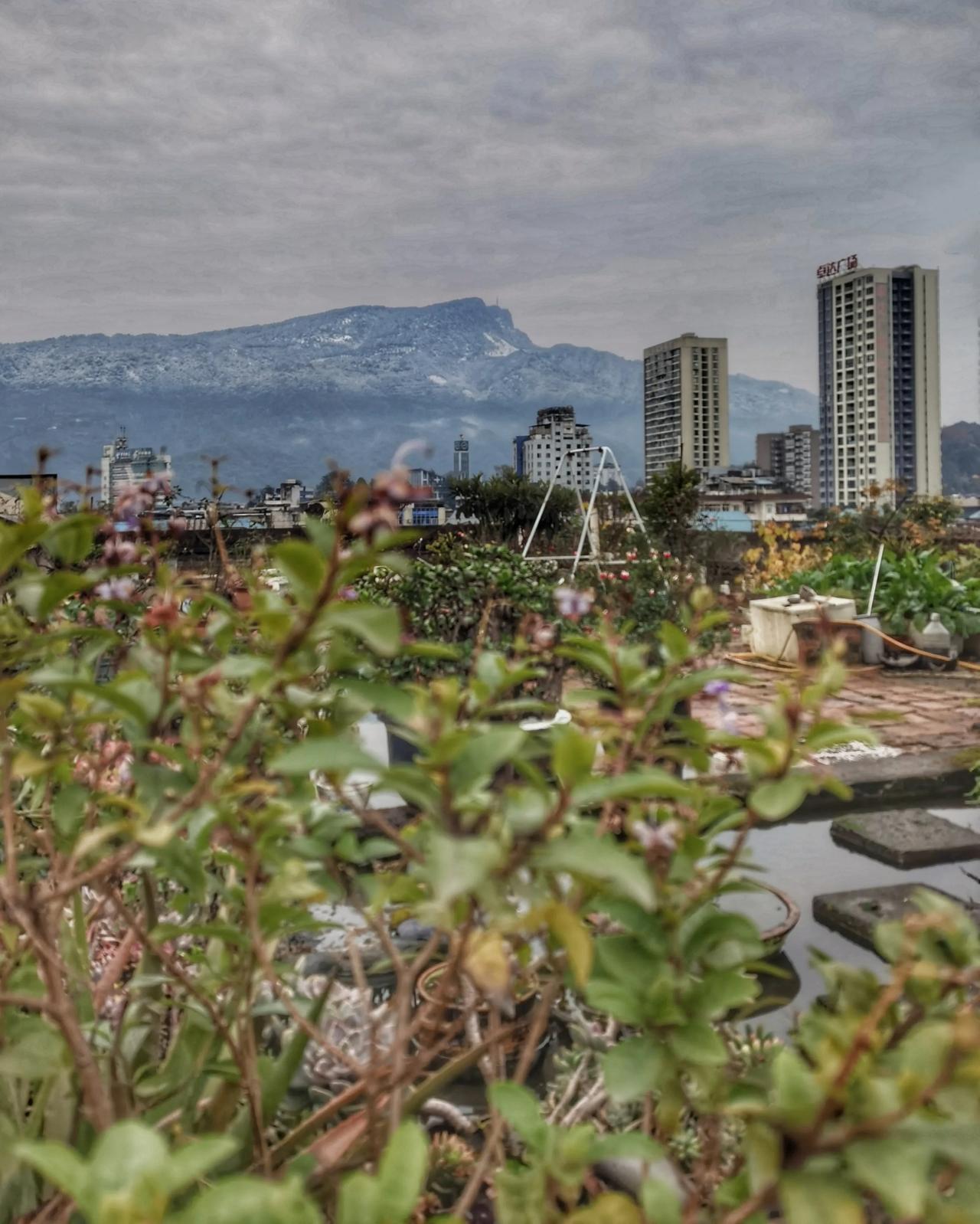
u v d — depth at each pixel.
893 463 142.25
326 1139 1.50
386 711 1.19
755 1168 0.98
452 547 8.89
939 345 143.00
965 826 7.25
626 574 8.97
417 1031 1.48
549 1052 3.47
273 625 1.25
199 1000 1.51
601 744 1.51
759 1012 4.22
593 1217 1.07
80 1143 1.54
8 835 1.34
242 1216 0.84
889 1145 0.93
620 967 1.31
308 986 2.99
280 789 1.48
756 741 1.29
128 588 1.52
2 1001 1.22
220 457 2.19
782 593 17.58
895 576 15.52
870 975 1.29
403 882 1.36
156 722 1.38
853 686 13.06
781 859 6.53
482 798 1.22
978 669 14.12
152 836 1.16
